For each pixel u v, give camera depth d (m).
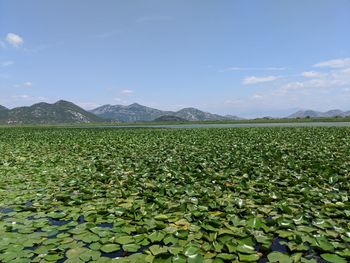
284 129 41.09
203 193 8.02
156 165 12.73
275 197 7.55
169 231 5.65
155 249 4.91
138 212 6.61
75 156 16.84
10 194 8.70
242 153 15.39
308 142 20.50
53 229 5.89
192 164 12.69
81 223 6.25
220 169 11.67
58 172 12.10
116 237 5.38
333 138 23.00
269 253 4.73
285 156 13.81
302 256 4.72
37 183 10.20
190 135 32.78
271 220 5.82
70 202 7.64
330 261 4.42
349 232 5.30
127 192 8.57
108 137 32.34
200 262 4.39
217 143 21.67
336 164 11.59
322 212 6.43
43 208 7.33
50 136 35.81
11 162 14.56
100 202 7.76
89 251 4.88
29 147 22.05
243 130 41.53
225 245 4.92
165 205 7.00
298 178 9.38
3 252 4.89
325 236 5.28
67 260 4.58
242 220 5.99
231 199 7.70
